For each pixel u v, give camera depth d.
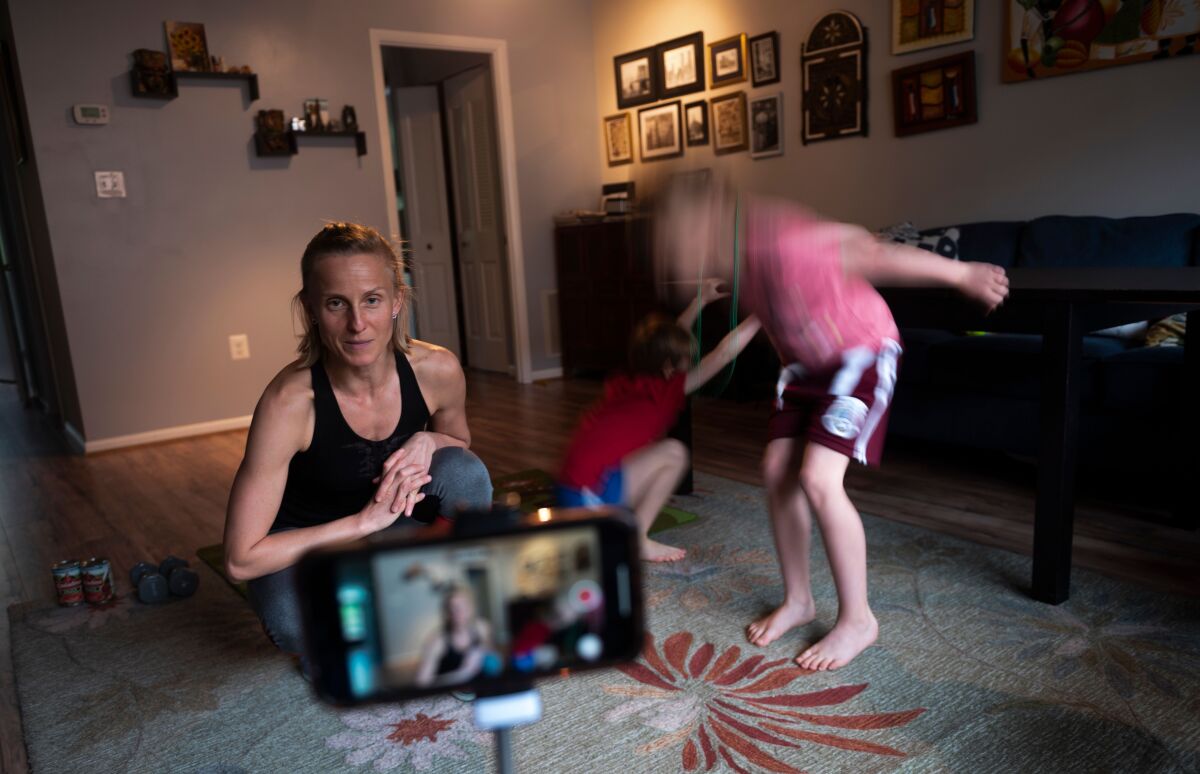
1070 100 3.53
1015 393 2.83
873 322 1.64
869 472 3.08
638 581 0.44
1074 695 1.58
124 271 4.26
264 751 1.57
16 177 4.82
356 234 1.33
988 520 2.53
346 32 4.79
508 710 0.45
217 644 2.03
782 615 1.90
